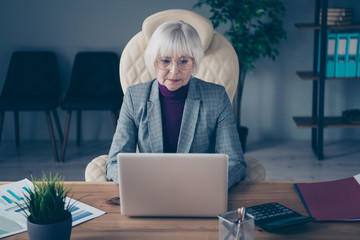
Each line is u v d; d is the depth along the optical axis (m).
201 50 1.64
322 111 3.75
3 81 4.40
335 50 3.74
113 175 1.60
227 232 1.13
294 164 3.78
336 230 1.25
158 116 1.75
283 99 4.34
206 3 3.90
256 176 1.74
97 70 4.20
